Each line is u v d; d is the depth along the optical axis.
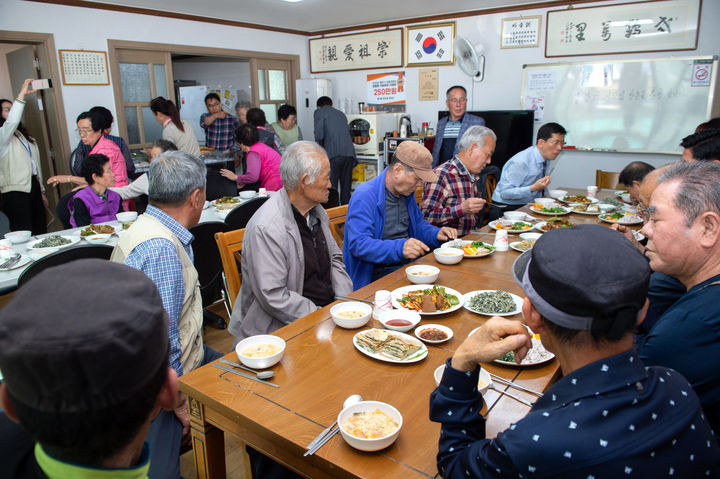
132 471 0.53
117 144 4.29
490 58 5.68
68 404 0.46
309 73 7.16
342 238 2.66
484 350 0.79
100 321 0.46
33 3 4.39
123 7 4.97
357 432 0.95
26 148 4.30
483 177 3.97
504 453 0.65
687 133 4.80
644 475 0.62
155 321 0.51
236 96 7.82
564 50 5.24
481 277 1.91
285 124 6.20
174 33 5.45
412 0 5.12
